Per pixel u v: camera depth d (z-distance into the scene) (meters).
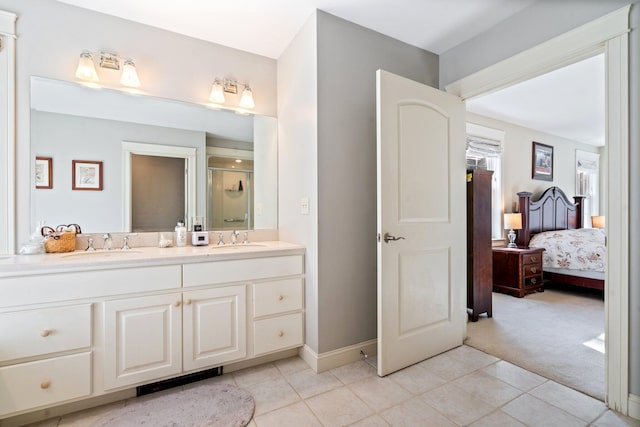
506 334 2.59
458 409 1.60
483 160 4.39
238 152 2.42
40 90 1.82
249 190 2.47
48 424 1.48
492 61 2.18
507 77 2.06
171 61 2.18
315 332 2.01
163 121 2.17
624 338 1.54
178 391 1.76
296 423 1.50
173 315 1.72
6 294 1.38
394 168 1.95
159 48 2.14
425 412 1.58
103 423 1.49
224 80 2.35
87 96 1.95
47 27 1.82
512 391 1.76
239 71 2.41
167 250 1.98
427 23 2.14
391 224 1.93
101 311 1.56
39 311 1.43
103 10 1.94
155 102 2.14
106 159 2.01
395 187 1.95
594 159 5.91
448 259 2.28
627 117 1.52
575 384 1.82
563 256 3.88
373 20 2.10
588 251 3.66
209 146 2.33
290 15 2.02
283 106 2.45
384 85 1.90
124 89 2.04
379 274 1.89
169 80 2.17
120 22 2.01
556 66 1.85
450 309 2.29
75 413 1.57
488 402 1.66
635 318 1.51
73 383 1.50
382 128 1.89
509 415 1.55
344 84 2.08
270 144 2.53
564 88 3.29
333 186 2.04
